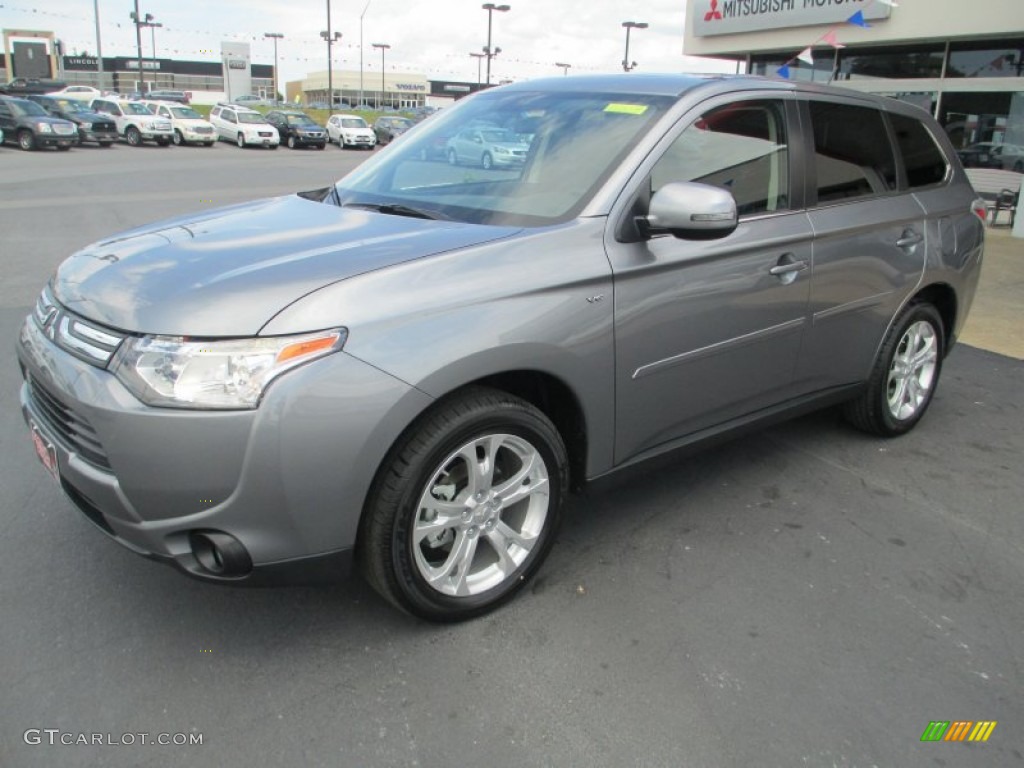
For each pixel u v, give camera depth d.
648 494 3.87
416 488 2.53
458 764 2.26
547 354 2.71
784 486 3.99
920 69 14.17
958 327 4.83
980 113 13.47
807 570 3.26
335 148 39.03
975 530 3.64
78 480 2.47
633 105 3.35
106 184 17.28
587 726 2.41
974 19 12.40
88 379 2.37
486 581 2.87
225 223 3.15
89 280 2.68
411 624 2.82
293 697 2.48
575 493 3.14
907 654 2.78
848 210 3.86
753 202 3.46
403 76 116.31
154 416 2.23
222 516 2.30
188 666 2.59
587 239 2.88
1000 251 10.55
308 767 2.23
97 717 2.38
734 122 3.42
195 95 101.44
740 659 2.72
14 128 27.83
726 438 3.61
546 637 2.79
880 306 4.11
